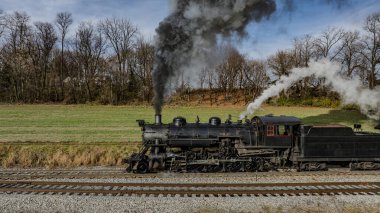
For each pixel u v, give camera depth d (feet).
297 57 191.62
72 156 60.95
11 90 184.75
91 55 201.05
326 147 51.57
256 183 42.45
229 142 51.06
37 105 161.58
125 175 47.55
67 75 202.80
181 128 51.06
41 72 196.75
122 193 38.37
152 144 50.62
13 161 58.49
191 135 50.62
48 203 35.55
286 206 35.09
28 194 38.17
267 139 51.19
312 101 175.94
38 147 65.72
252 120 54.85
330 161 52.70
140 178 46.09
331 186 41.83
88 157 59.62
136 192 38.37
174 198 36.73
